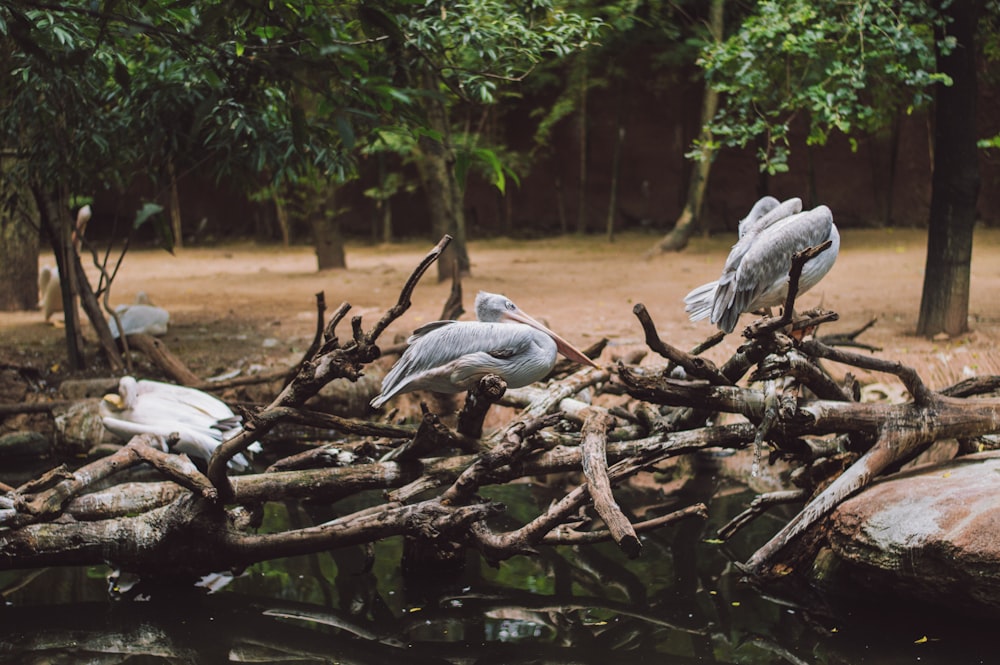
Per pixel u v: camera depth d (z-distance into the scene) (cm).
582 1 1389
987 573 515
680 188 2178
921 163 2002
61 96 805
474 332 579
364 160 2236
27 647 546
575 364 801
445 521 564
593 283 1438
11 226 1284
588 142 2209
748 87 948
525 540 558
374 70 697
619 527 521
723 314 606
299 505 772
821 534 599
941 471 608
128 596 612
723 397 620
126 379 783
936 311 980
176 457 605
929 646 529
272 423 568
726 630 558
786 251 598
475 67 851
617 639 550
